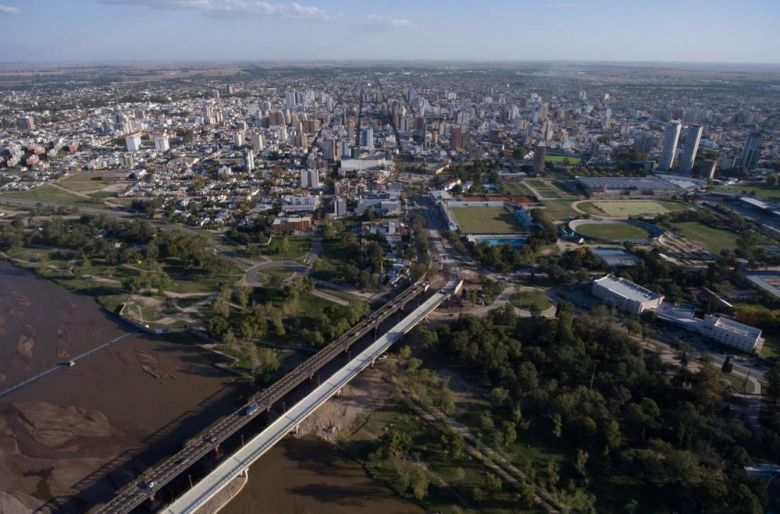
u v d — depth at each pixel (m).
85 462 195.12
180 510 164.62
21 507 175.62
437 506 177.50
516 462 195.25
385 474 191.12
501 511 175.50
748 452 199.12
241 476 187.25
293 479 188.50
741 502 165.38
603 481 187.25
